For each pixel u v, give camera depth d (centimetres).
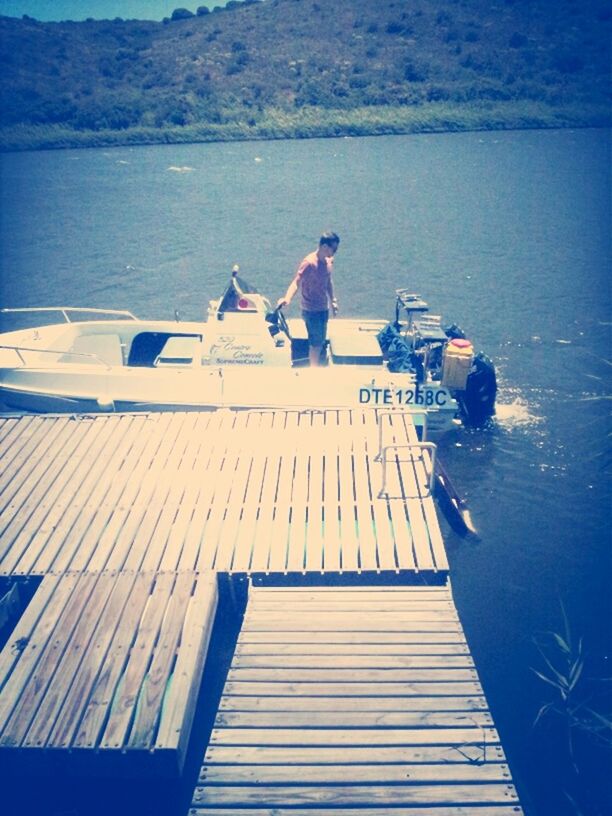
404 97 6556
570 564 783
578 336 1460
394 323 1189
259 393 1001
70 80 7394
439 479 888
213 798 467
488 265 2033
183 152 5138
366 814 457
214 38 8275
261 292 1862
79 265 2148
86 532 739
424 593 677
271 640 609
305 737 511
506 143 4941
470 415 1065
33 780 547
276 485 818
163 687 543
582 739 588
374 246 2280
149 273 2059
